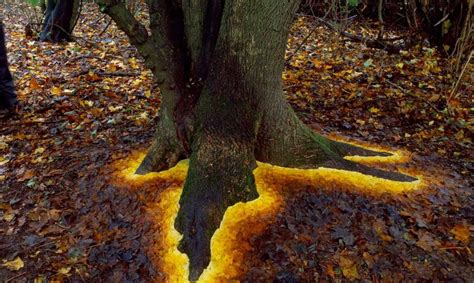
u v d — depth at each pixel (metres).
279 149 3.49
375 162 3.89
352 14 10.70
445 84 5.99
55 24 8.52
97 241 2.96
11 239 3.00
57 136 4.50
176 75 3.45
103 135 4.47
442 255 2.80
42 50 8.06
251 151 3.34
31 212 3.25
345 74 6.55
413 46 7.90
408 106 5.32
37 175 3.72
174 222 3.03
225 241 2.85
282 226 2.98
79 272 2.70
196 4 3.37
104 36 9.30
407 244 2.89
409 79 6.27
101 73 6.51
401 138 4.54
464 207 3.28
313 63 7.08
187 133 3.40
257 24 3.06
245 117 3.26
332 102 5.51
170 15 3.45
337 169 3.54
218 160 3.17
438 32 7.53
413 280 2.62
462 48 5.49
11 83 5.07
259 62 3.18
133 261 2.78
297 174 3.46
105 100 5.52
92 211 3.24
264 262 2.73
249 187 3.19
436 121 4.97
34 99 5.54
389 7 10.16
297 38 8.88
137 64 7.12
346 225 3.03
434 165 3.93
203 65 3.46
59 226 3.11
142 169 3.56
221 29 3.21
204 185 3.08
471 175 3.79
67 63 7.16
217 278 2.61
